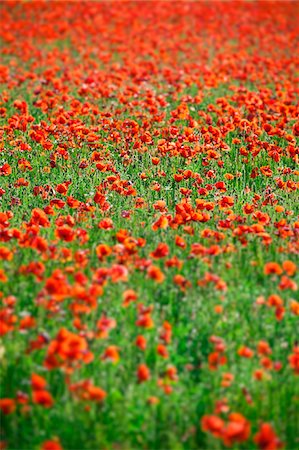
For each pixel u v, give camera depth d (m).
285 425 4.65
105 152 9.86
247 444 4.52
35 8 25.67
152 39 20.31
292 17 25.95
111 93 12.35
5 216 6.72
